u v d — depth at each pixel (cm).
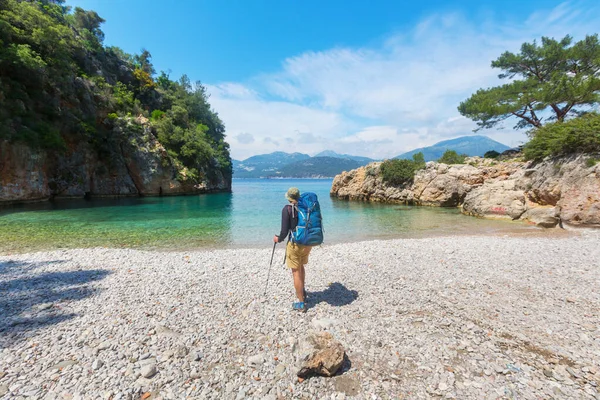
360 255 955
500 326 448
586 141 1528
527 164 2200
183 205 3075
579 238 1224
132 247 1189
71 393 300
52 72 3216
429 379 325
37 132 2938
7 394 295
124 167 4231
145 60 7656
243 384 320
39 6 4009
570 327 442
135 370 338
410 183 3275
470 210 2242
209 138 6328
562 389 301
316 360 329
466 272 744
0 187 2661
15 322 462
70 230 1538
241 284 662
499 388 305
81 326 449
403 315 493
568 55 2911
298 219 493
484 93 3409
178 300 560
